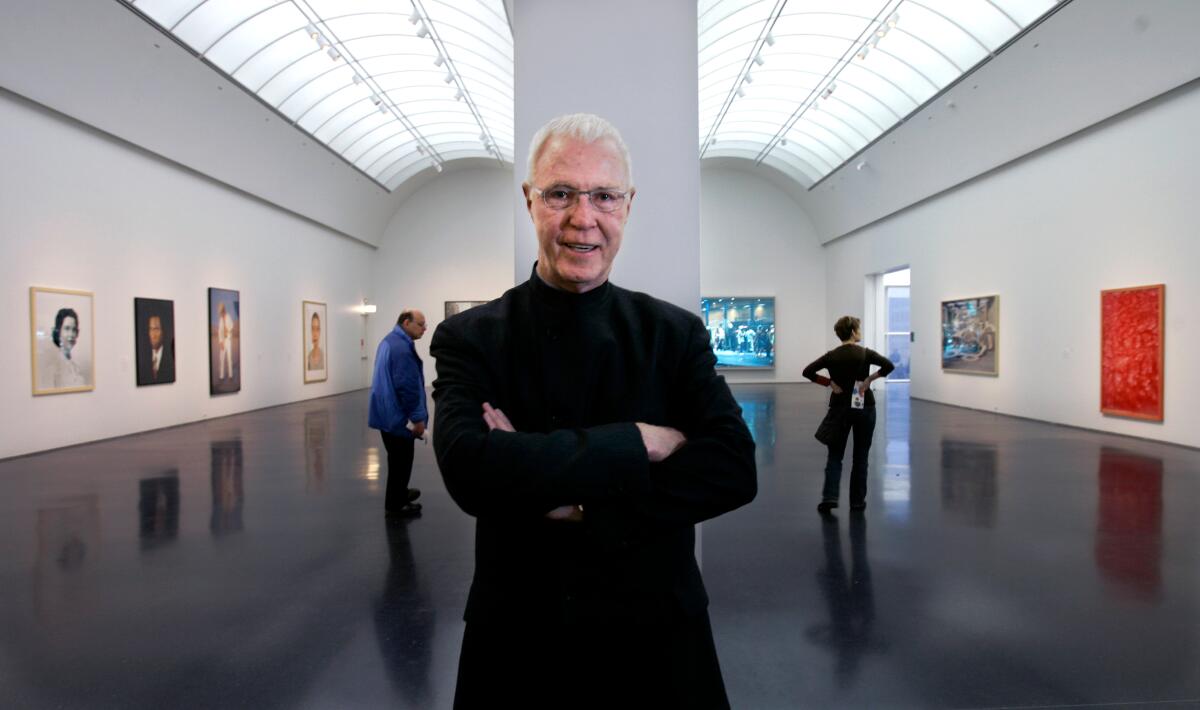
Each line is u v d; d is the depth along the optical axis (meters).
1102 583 4.63
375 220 27.31
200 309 15.80
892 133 20.14
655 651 1.24
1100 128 12.88
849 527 6.15
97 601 4.39
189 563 5.18
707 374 1.34
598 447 1.14
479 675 1.26
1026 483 8.12
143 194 13.79
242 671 3.39
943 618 4.02
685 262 3.03
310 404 20.33
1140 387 11.87
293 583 4.71
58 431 11.47
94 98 11.92
